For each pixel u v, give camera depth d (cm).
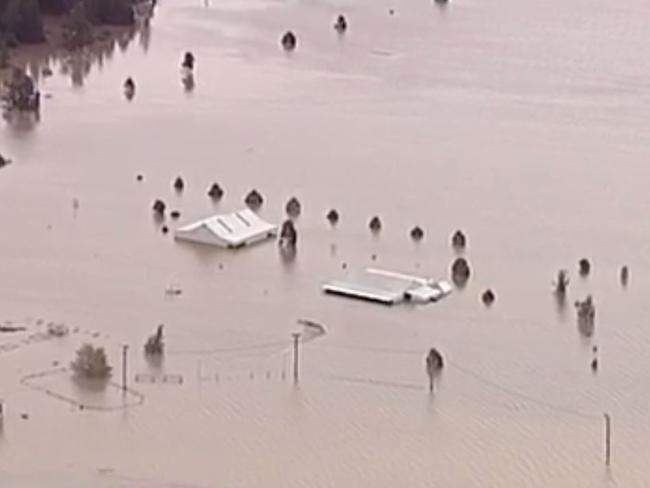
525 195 12469
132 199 12175
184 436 8488
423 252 11225
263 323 9969
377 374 9269
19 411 8706
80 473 8081
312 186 12569
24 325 9838
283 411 8788
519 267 10988
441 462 8281
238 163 13100
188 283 10600
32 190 12344
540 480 8125
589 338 9831
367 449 8400
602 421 8738
